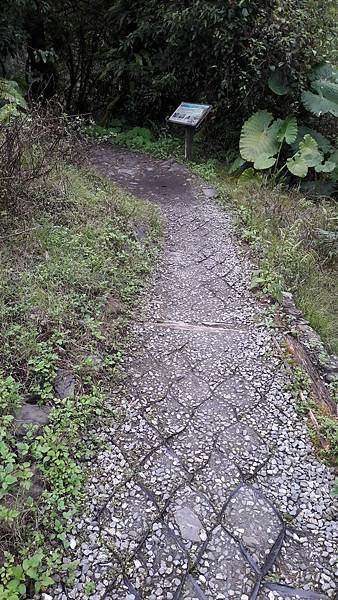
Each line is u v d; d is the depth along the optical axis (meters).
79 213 4.02
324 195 5.92
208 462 2.34
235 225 4.79
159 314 3.42
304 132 6.39
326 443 2.47
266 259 4.11
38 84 7.29
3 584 1.70
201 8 5.95
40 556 1.77
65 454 2.20
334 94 6.22
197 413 2.61
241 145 6.09
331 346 3.41
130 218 4.43
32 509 1.93
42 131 4.14
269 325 3.34
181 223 4.83
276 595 1.84
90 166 5.31
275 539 2.03
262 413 2.64
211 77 6.71
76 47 7.95
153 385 2.77
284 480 2.28
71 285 3.19
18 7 5.80
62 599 1.75
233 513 2.11
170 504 2.12
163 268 4.03
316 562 1.96
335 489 2.14
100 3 7.43
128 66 7.09
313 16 6.35
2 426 2.20
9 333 2.62
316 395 2.80
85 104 8.17
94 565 1.87
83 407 2.47
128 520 2.04
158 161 6.37
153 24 6.75
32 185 3.94
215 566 1.91
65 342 2.75
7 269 3.07
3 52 6.00
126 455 2.32
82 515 2.03
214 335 3.23
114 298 3.38
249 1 5.83
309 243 4.55
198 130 7.06
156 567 1.89
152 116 7.61
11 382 2.36
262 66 5.99
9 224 3.48
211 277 3.96
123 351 2.98
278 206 5.06
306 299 3.82
